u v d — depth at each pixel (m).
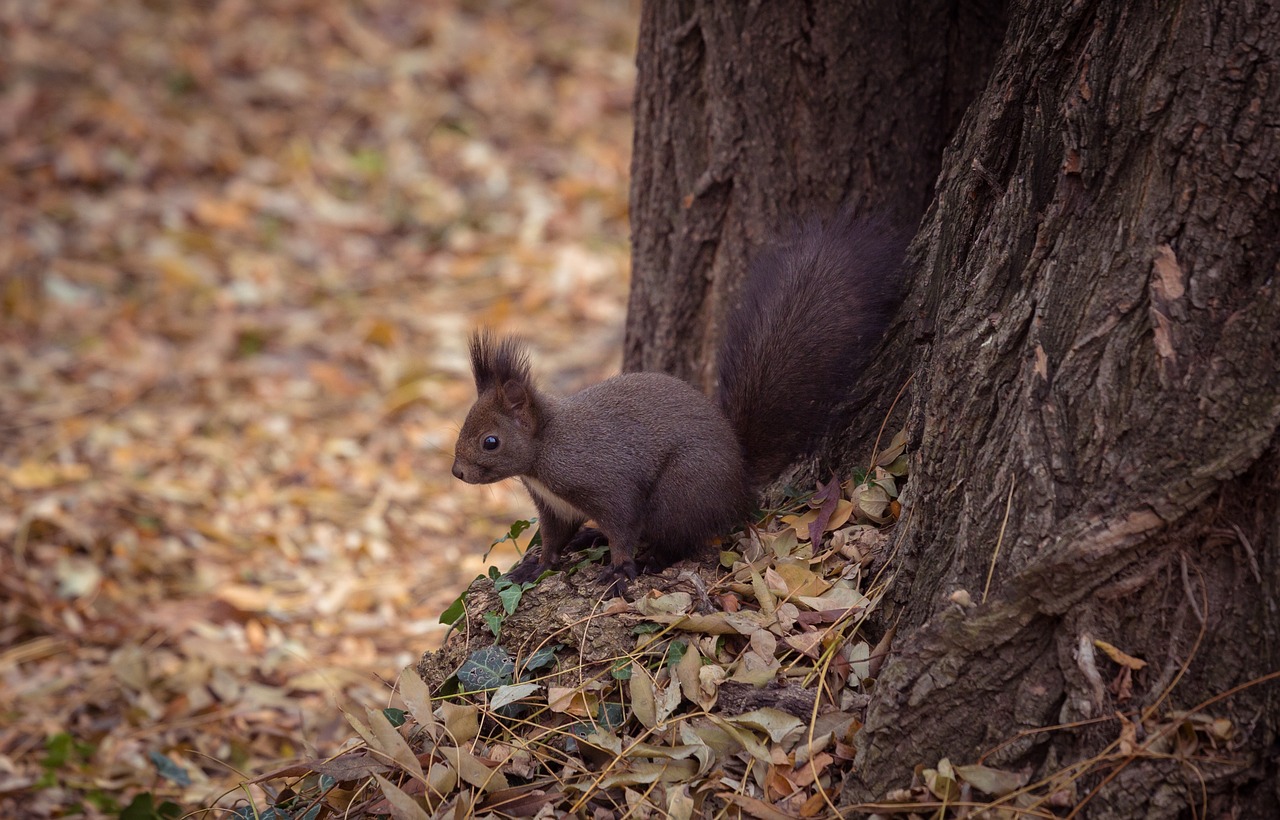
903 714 5.69
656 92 9.17
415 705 6.38
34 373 15.85
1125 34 5.63
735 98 8.61
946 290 6.80
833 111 8.38
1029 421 5.75
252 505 13.33
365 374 16.02
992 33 8.26
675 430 7.12
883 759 5.71
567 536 7.57
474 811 6.04
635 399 7.27
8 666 10.68
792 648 6.23
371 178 20.27
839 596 6.43
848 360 7.41
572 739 6.20
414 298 17.62
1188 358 5.44
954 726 5.62
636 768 5.97
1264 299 5.30
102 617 11.38
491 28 23.83
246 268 18.17
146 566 12.07
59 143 20.08
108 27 22.86
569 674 6.42
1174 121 5.48
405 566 12.43
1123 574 5.45
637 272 9.59
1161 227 5.54
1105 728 5.40
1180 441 5.40
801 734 5.95
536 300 17.17
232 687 10.29
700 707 6.10
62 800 9.01
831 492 7.06
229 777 9.23
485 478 7.24
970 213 6.74
